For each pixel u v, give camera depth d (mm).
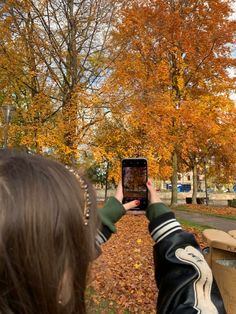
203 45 24344
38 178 882
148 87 17953
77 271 914
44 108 14906
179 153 30203
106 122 15562
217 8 24125
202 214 24703
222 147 34312
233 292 2516
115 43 16469
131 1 18516
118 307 5371
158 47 21938
